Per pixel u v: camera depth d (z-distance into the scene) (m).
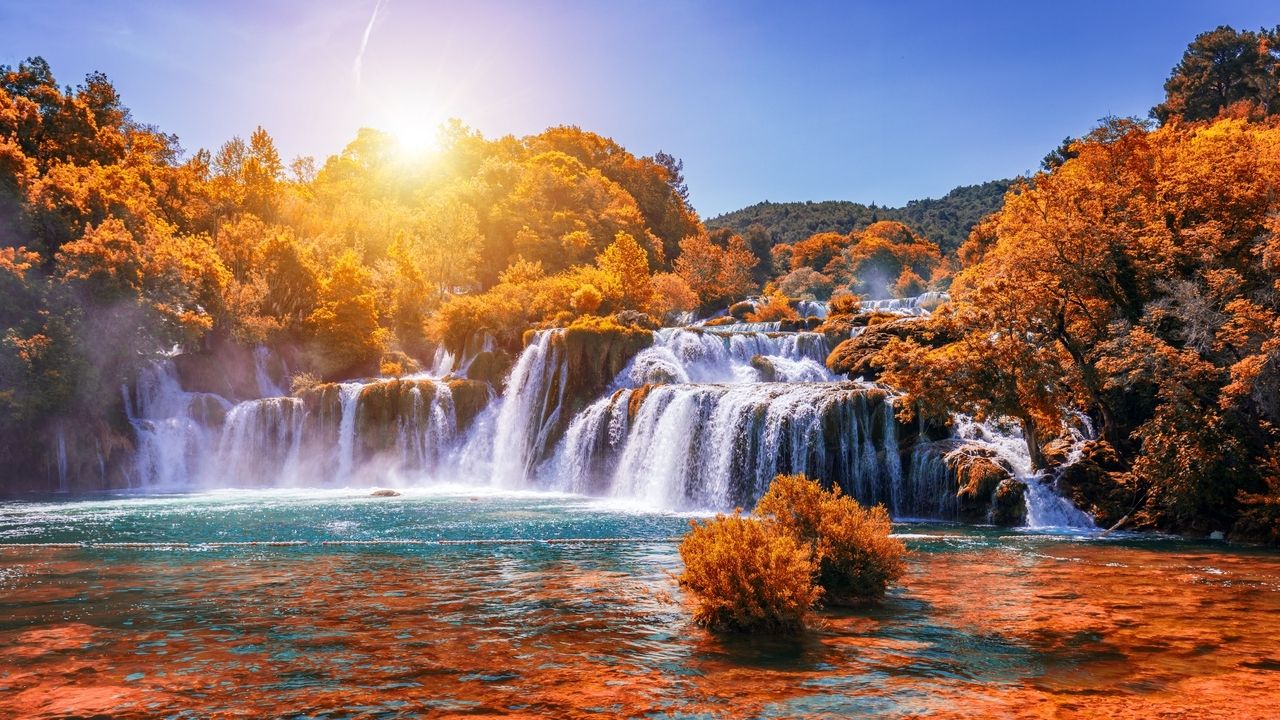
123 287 46.19
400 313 66.06
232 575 16.23
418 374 58.12
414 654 9.80
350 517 28.23
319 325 57.56
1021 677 8.74
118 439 44.84
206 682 8.65
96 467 44.06
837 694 8.12
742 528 11.50
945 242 187.62
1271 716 7.41
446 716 7.46
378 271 70.12
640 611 12.39
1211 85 88.38
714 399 34.34
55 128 59.44
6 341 40.16
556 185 104.06
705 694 8.13
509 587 14.66
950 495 28.17
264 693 8.23
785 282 128.50
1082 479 26.86
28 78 59.53
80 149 60.50
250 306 56.31
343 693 8.22
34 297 43.03
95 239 46.12
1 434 41.72
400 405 46.53
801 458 31.05
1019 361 27.89
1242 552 19.89
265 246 60.88
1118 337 27.59
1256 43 86.25
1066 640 10.47
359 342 58.06
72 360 42.38
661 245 113.44
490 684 8.52
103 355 44.88
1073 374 27.66
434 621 11.71
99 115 71.38
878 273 144.75
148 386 48.84
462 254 77.81
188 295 50.88
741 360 47.16
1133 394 29.19
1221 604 12.98
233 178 89.00
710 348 47.59
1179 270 30.73
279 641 10.53
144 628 11.38
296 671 9.07
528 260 87.44
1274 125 63.59
